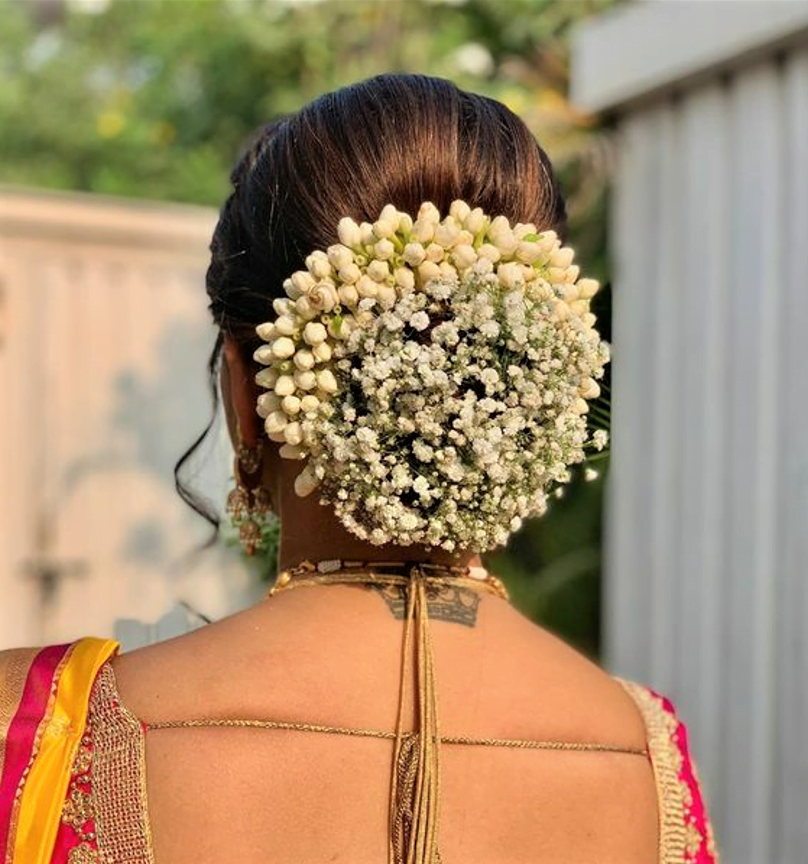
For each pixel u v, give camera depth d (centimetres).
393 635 92
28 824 85
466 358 85
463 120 97
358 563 96
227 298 99
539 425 87
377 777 87
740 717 265
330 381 87
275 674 89
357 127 94
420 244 87
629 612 299
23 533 375
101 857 84
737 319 269
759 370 262
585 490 386
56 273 380
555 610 390
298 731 87
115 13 701
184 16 664
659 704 105
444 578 97
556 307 88
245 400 99
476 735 91
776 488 260
